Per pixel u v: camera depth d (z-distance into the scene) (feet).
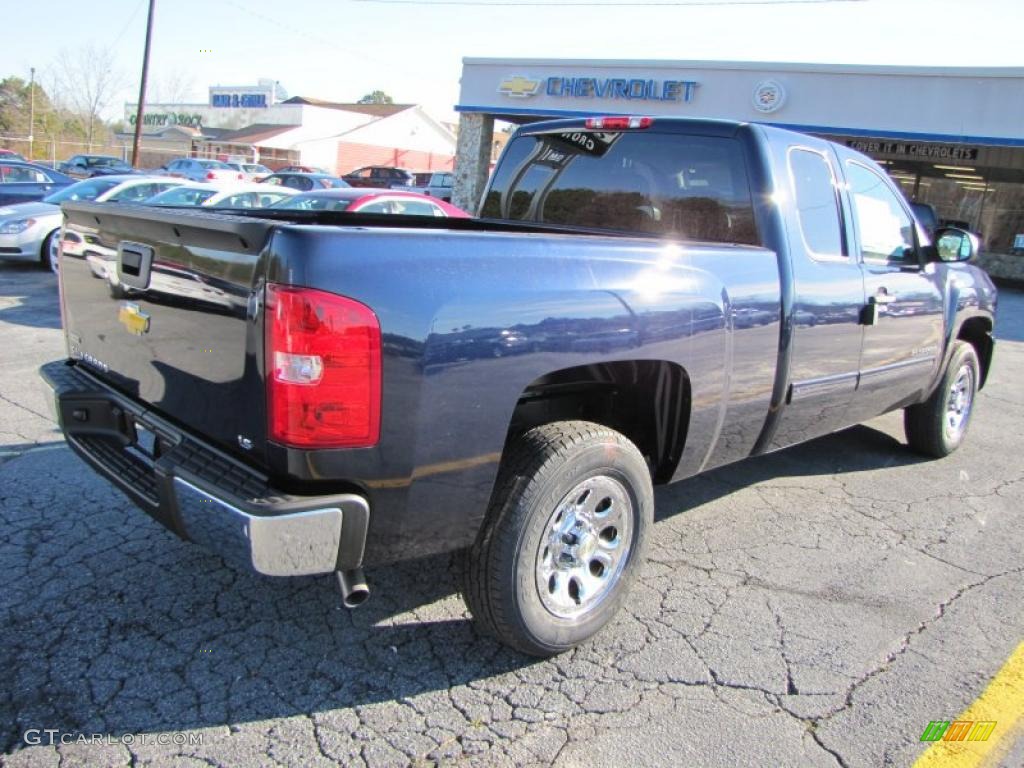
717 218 12.60
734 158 12.43
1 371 21.58
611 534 10.18
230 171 94.63
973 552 13.57
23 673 9.12
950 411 18.44
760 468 17.58
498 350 8.31
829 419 13.96
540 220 15.43
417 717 8.79
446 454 8.19
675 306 10.03
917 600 11.82
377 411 7.63
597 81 72.13
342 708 8.87
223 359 8.11
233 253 7.86
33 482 14.32
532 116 76.69
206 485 7.77
